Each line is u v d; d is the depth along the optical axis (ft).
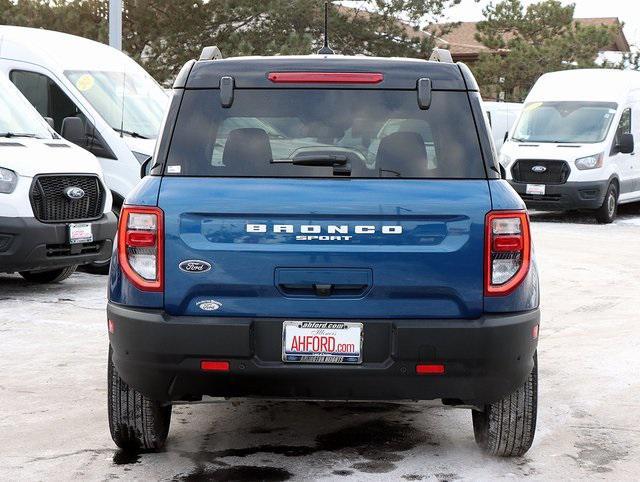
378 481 17.74
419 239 16.87
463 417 22.12
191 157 17.30
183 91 17.74
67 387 24.54
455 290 16.88
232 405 22.95
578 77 78.79
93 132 42.98
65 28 140.67
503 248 16.94
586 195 72.64
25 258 35.96
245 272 16.78
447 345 16.69
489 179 17.25
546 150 73.61
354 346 16.80
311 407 22.81
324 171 17.13
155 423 18.67
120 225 17.24
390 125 17.54
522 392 18.40
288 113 17.63
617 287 42.57
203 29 138.41
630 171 77.00
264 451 19.44
